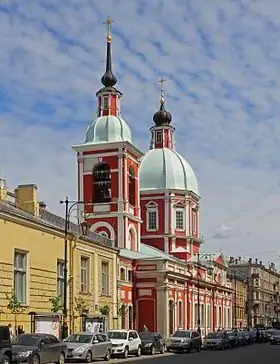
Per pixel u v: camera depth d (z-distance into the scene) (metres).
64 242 48.31
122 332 49.03
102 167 75.00
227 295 103.94
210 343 64.06
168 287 71.38
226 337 66.44
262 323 162.25
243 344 75.81
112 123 76.12
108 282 59.84
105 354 42.56
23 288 43.88
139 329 69.75
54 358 35.09
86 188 74.62
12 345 32.53
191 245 89.94
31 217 45.41
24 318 43.00
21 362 32.22
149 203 89.38
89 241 54.81
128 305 67.25
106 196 74.44
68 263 50.62
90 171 74.88
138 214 77.94
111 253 60.66
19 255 43.62
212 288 94.25
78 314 51.38
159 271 70.38
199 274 87.81
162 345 56.09
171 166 90.75
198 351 60.16
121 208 73.06
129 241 74.38
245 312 142.50
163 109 94.81
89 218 73.56
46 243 47.09
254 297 157.88
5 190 47.03
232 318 108.06
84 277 54.47
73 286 51.03
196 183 94.00
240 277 140.38
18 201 47.84
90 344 40.84
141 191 89.56
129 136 76.50
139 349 50.28
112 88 77.75
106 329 57.00
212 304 94.00
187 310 80.25
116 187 73.69
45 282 46.56
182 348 57.59
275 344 80.12
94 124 76.69
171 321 72.75
